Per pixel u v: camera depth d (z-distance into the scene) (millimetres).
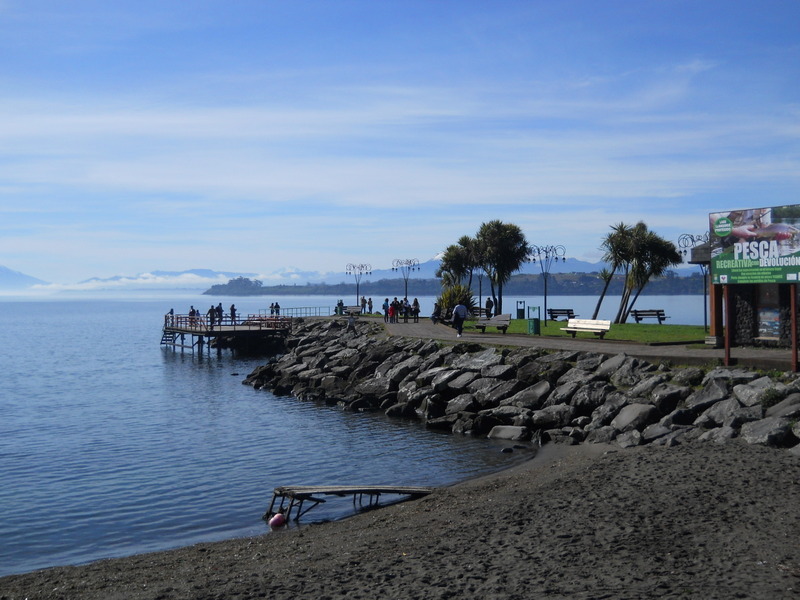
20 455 26203
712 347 29578
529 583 9984
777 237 23781
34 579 12914
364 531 14898
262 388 45000
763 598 8812
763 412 20000
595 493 15406
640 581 9719
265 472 22828
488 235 75812
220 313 71188
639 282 58625
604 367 27391
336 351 48188
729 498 14078
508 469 21219
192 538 16484
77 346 90688
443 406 31188
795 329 22625
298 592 10438
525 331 45781
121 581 12297
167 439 28906
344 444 26547
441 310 59656
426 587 10148
